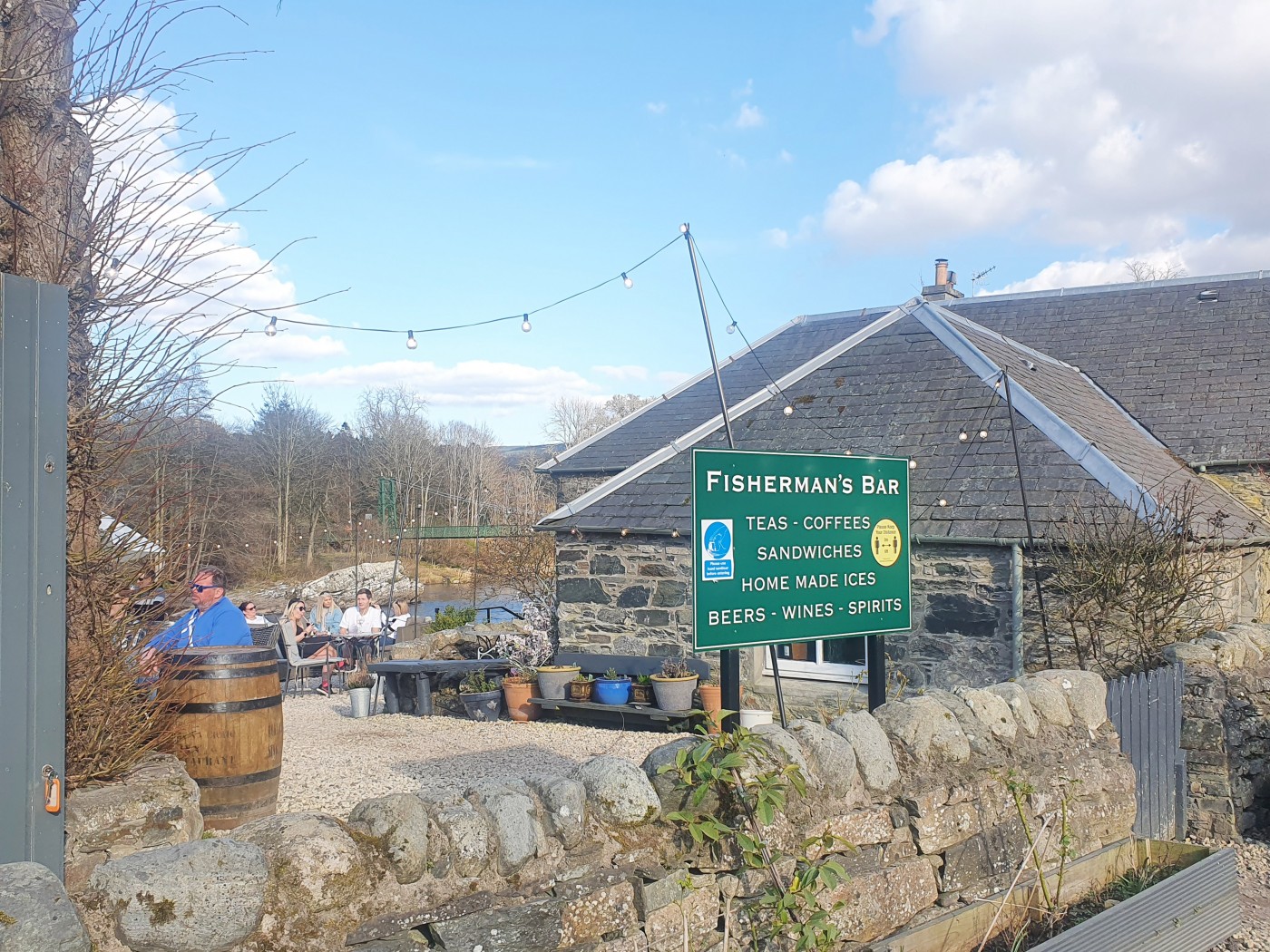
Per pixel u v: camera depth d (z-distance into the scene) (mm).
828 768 4246
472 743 9484
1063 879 5238
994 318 18609
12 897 2338
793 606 5387
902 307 13836
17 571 3383
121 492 4586
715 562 5078
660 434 17078
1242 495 13359
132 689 4465
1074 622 8930
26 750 3408
